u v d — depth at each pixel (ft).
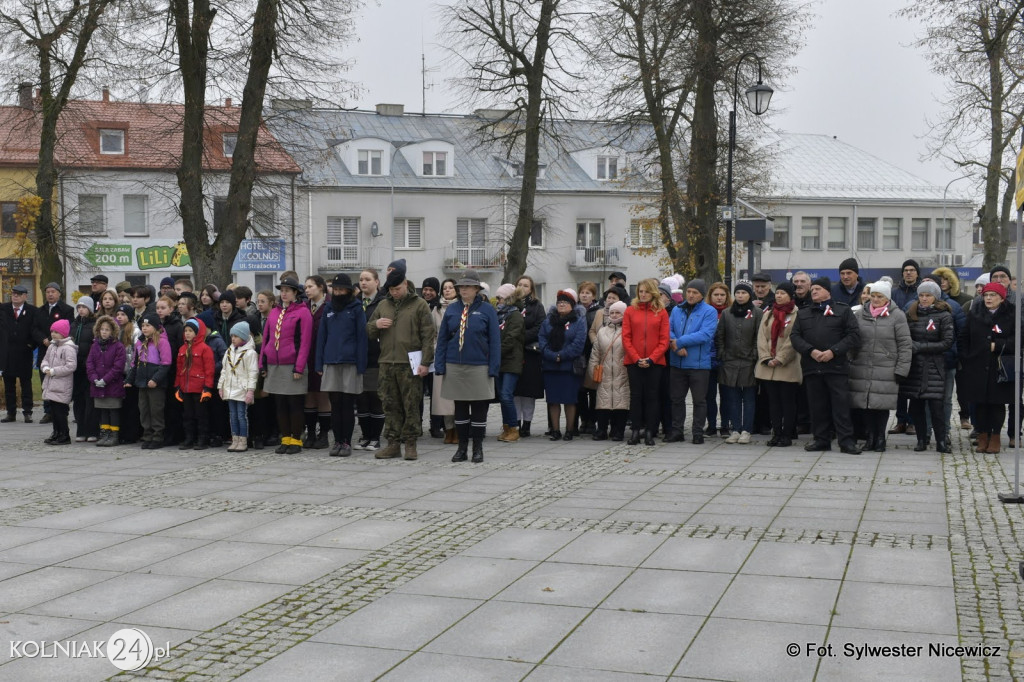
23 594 21.53
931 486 32.86
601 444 44.55
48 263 95.14
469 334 38.70
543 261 189.06
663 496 31.65
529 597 20.88
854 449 40.29
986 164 90.99
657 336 43.39
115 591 21.68
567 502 30.83
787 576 22.13
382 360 40.06
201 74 69.87
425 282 47.52
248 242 165.58
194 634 18.86
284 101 74.38
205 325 44.04
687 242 95.50
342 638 18.51
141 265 156.15
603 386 44.78
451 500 31.37
